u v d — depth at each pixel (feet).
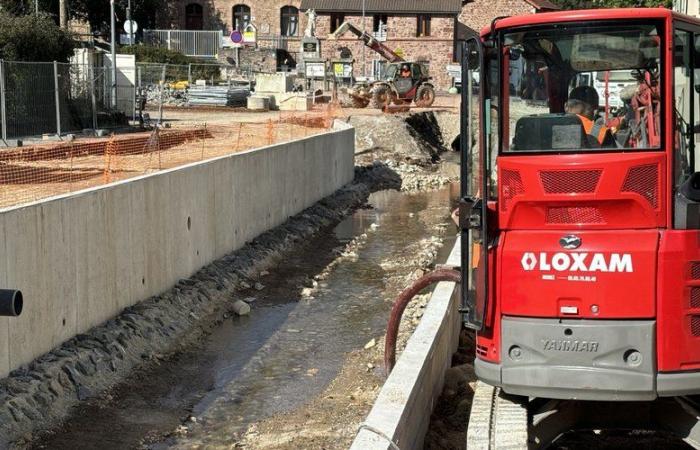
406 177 119.65
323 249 70.54
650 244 24.67
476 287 26.84
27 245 33.73
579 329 24.93
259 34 240.12
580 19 25.85
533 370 25.35
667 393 24.64
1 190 55.77
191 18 241.14
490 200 26.78
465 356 39.45
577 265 24.99
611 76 25.84
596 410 27.66
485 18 223.30
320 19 226.79
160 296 46.21
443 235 78.23
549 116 26.08
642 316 24.63
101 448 31.78
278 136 102.63
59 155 76.54
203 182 53.52
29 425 31.35
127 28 197.16
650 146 25.26
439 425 31.42
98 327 39.58
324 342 45.60
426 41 223.51
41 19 101.96
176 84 163.02
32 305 34.19
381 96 155.94
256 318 49.88
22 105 81.87
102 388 36.17
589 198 25.09
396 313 36.94
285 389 38.68
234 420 35.24
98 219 39.68
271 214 69.77
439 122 158.61
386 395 26.61
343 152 101.55
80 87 94.12
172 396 37.42
